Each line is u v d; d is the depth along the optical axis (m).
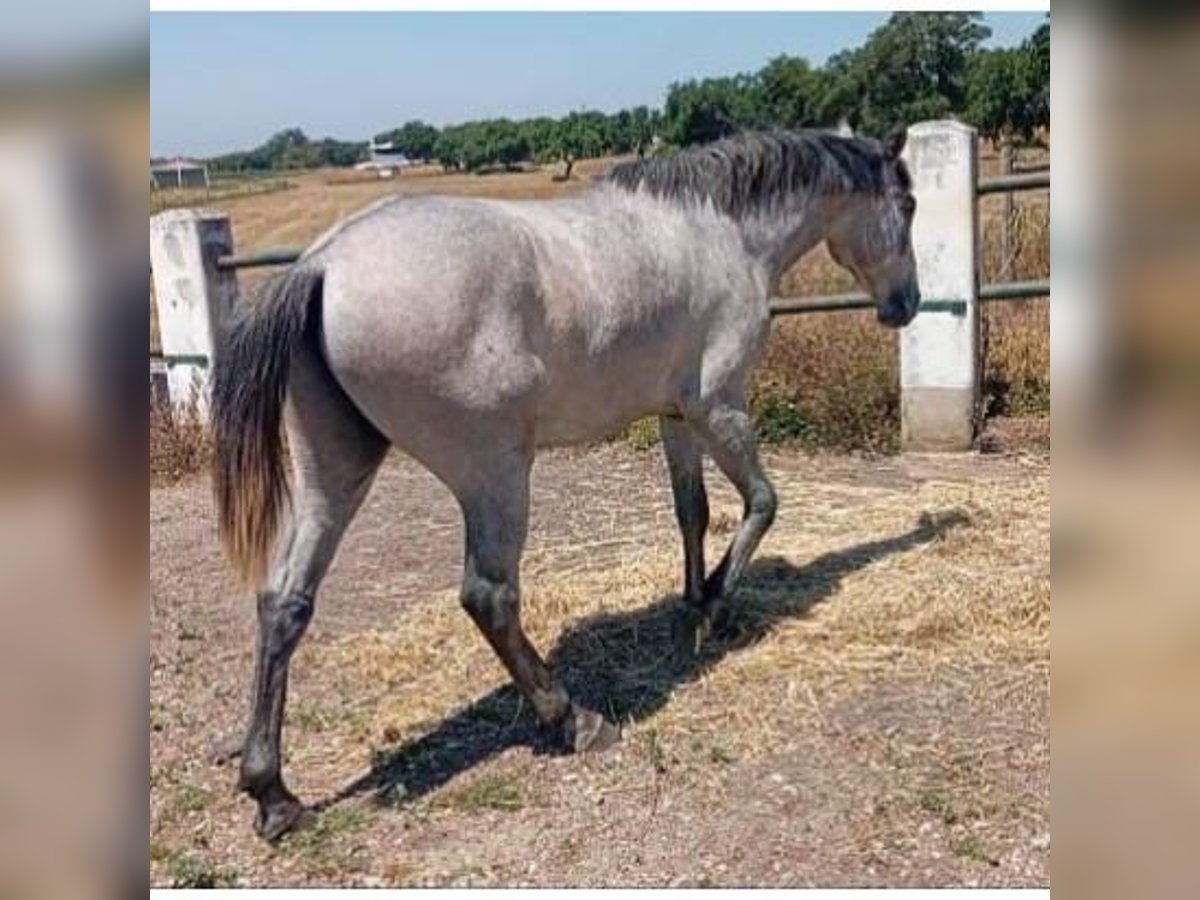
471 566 2.84
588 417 3.11
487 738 3.20
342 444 2.76
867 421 6.17
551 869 2.56
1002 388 6.44
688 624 3.62
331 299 2.55
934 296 5.81
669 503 5.42
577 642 3.74
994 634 3.62
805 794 2.80
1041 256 7.20
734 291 3.39
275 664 2.71
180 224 6.81
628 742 3.11
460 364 2.62
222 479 2.56
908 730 3.08
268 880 2.56
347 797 2.93
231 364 2.54
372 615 4.21
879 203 3.84
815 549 4.54
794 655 3.56
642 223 3.20
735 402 3.49
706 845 2.62
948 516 4.79
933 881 2.42
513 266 2.72
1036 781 2.79
